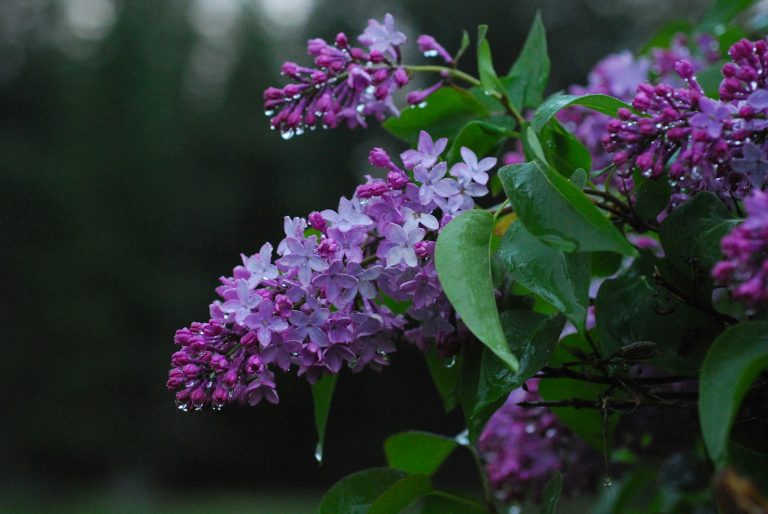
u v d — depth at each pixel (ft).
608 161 2.39
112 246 19.95
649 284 1.86
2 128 21.31
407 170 1.93
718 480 1.56
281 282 1.86
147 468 19.01
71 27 23.02
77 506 16.20
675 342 1.82
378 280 1.88
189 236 21.08
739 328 1.60
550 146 2.07
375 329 1.89
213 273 21.21
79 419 18.90
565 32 20.10
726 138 1.75
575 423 2.17
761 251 1.55
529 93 2.25
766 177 1.73
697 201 1.81
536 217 1.72
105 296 19.71
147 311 19.90
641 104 1.80
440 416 17.76
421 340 2.01
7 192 19.86
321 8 24.08
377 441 18.49
